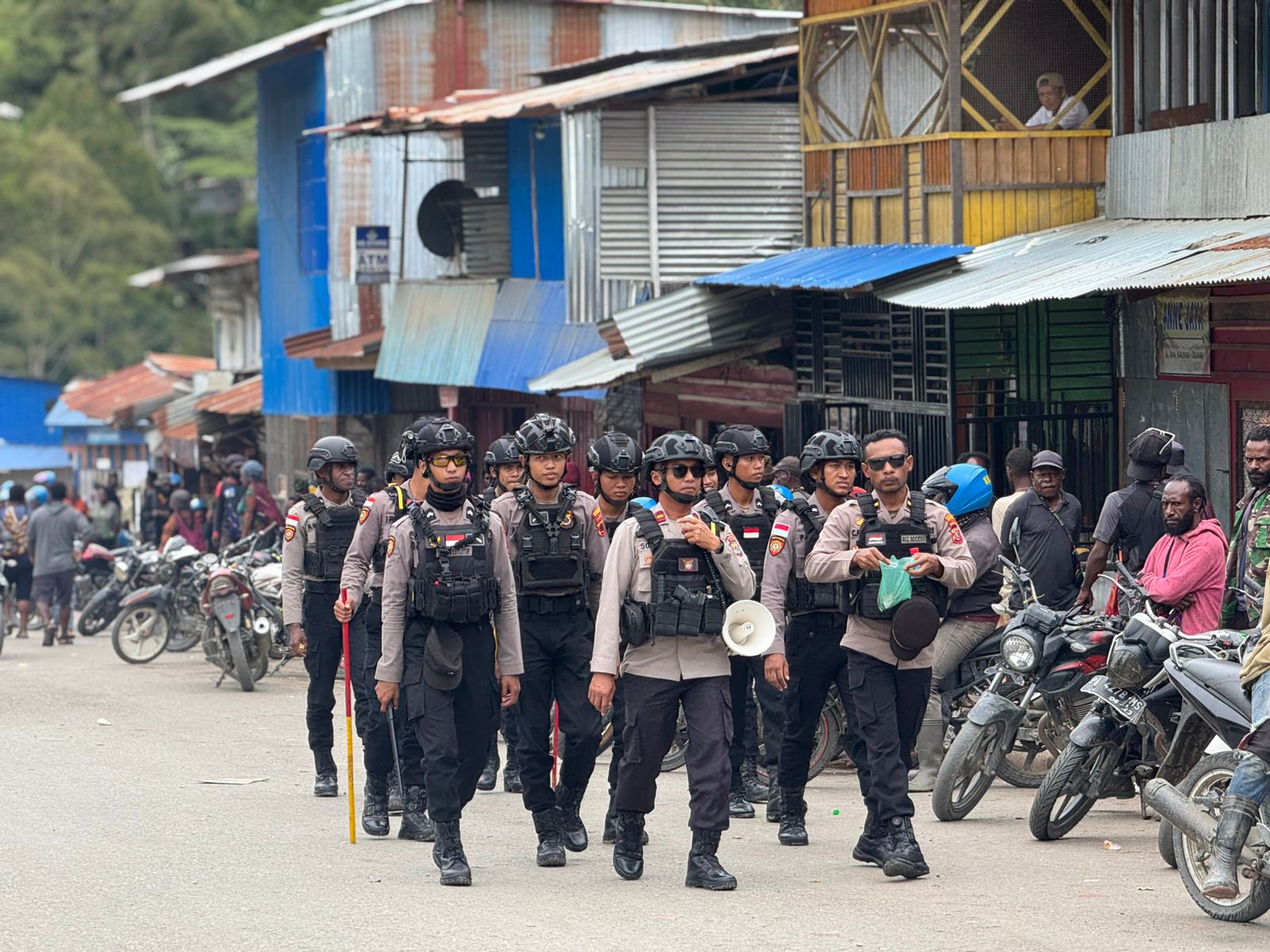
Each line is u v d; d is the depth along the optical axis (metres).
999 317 58.59
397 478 45.59
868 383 63.72
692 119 78.38
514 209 91.38
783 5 127.25
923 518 33.50
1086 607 45.16
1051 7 61.28
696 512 32.81
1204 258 47.56
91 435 193.75
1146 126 59.53
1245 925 29.69
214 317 170.75
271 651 69.44
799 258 67.25
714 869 32.53
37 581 88.56
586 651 35.22
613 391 86.75
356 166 107.25
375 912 30.80
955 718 43.81
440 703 33.25
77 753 50.78
